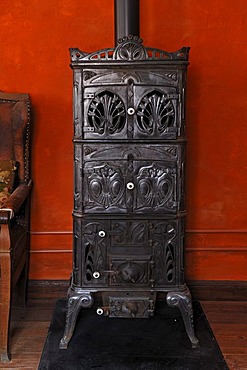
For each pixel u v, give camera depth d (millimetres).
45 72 2971
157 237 2445
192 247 3070
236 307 2975
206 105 2990
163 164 2410
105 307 2518
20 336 2578
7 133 2832
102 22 2945
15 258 2430
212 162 3025
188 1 2930
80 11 2938
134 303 2473
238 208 3055
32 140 3006
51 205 3055
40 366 2273
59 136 3012
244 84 2975
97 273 2453
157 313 2852
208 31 2945
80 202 2434
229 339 2566
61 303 2977
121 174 2416
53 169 3033
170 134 2395
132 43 2350
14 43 2949
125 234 2445
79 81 2373
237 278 3092
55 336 2559
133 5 2582
